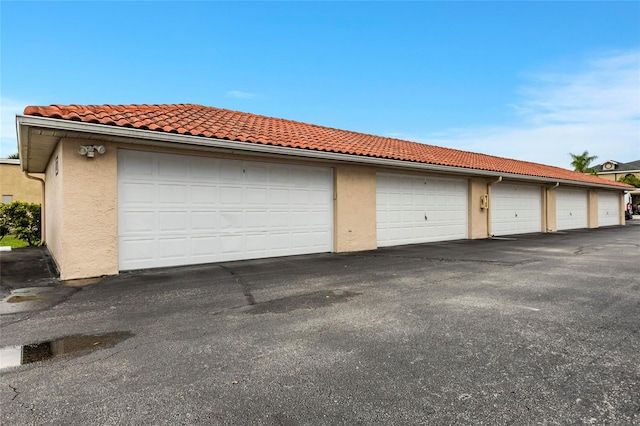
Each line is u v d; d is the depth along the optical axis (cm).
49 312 462
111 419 231
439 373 294
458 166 1236
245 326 408
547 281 638
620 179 4694
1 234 1370
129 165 719
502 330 392
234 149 773
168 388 271
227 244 838
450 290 573
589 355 327
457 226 1367
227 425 225
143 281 638
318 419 231
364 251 1040
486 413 238
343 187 1015
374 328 400
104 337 377
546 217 1777
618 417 232
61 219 657
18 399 255
